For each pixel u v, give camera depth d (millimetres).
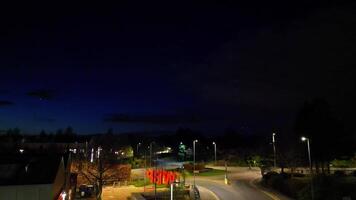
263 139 93938
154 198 47188
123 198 49031
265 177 61094
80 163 59562
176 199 47094
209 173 73562
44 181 27656
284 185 52094
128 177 63375
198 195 46719
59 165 31688
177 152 116250
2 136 109812
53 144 105375
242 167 85125
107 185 59906
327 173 57750
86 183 58219
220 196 48750
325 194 42812
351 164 68812
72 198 47031
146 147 108688
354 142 56219
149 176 47969
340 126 52094
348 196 41125
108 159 62156
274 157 72625
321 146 51844
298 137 57156
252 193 50562
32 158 32906
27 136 114000
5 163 29891
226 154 107875
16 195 26734
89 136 113875
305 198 43875
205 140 129750
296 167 64812
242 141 127375
